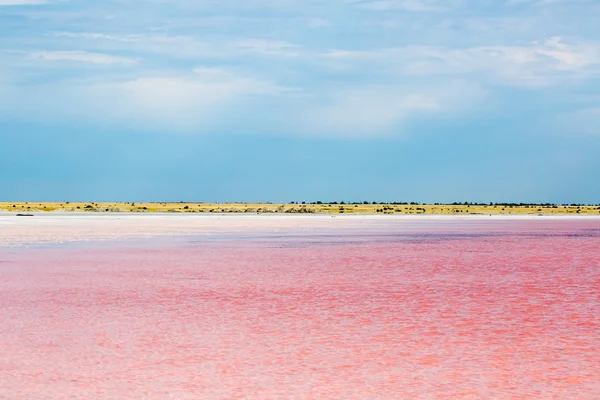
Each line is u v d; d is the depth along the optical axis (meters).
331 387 11.86
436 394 11.47
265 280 26.81
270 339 15.67
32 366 13.12
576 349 14.73
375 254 40.03
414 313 19.28
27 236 56.41
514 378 12.44
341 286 25.14
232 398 11.22
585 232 72.38
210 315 18.78
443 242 52.56
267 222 96.88
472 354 14.27
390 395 11.41
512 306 20.58
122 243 48.56
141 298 21.80
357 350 14.62
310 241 52.53
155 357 13.88
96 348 14.62
